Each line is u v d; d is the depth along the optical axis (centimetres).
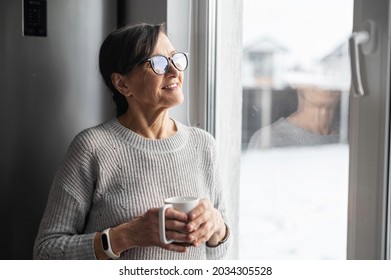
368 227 135
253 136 177
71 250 133
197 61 188
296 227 164
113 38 145
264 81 171
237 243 185
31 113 184
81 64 191
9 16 178
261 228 177
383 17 127
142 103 142
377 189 132
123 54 140
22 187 185
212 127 189
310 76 154
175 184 141
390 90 127
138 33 140
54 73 187
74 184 138
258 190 177
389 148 129
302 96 158
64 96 189
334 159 149
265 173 174
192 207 125
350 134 139
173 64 140
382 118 129
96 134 141
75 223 140
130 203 137
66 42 188
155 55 139
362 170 136
